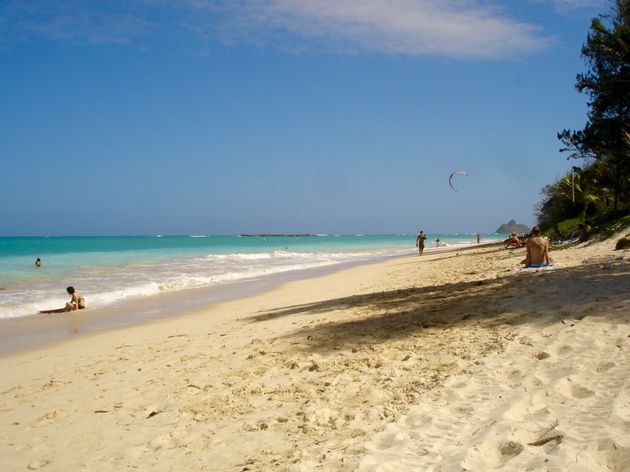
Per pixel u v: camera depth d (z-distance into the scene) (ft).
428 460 11.75
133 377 24.18
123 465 14.53
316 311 38.29
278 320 36.50
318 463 12.50
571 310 24.73
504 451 11.80
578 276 36.19
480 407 14.71
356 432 14.42
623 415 12.35
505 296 31.89
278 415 16.85
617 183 93.97
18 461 15.62
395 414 15.39
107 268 101.71
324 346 25.43
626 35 49.55
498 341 21.62
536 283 35.60
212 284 73.61
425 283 49.62
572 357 17.71
